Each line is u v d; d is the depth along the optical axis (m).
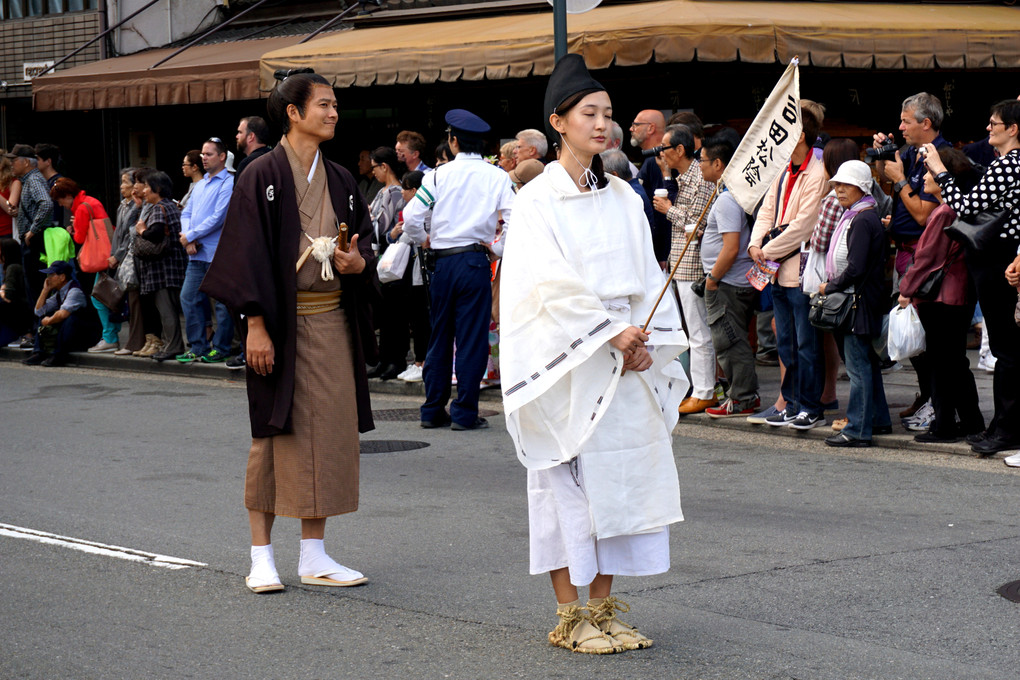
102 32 18.47
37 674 4.22
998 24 12.30
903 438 7.98
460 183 8.80
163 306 12.62
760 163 4.82
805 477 7.18
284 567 5.55
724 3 12.04
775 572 5.30
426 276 9.34
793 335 8.52
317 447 5.14
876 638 4.46
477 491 7.06
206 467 7.83
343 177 5.29
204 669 4.26
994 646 4.36
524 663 4.27
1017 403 7.46
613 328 4.09
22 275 14.09
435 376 9.09
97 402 10.66
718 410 8.96
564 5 8.32
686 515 6.35
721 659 4.25
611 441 4.20
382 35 14.01
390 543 5.93
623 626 4.41
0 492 7.16
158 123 18.91
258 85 14.48
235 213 5.05
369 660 4.33
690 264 9.02
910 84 13.66
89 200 13.34
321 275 5.11
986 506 6.41
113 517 6.52
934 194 7.68
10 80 20.44
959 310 7.64
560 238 4.17
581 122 4.17
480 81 14.51
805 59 11.27
